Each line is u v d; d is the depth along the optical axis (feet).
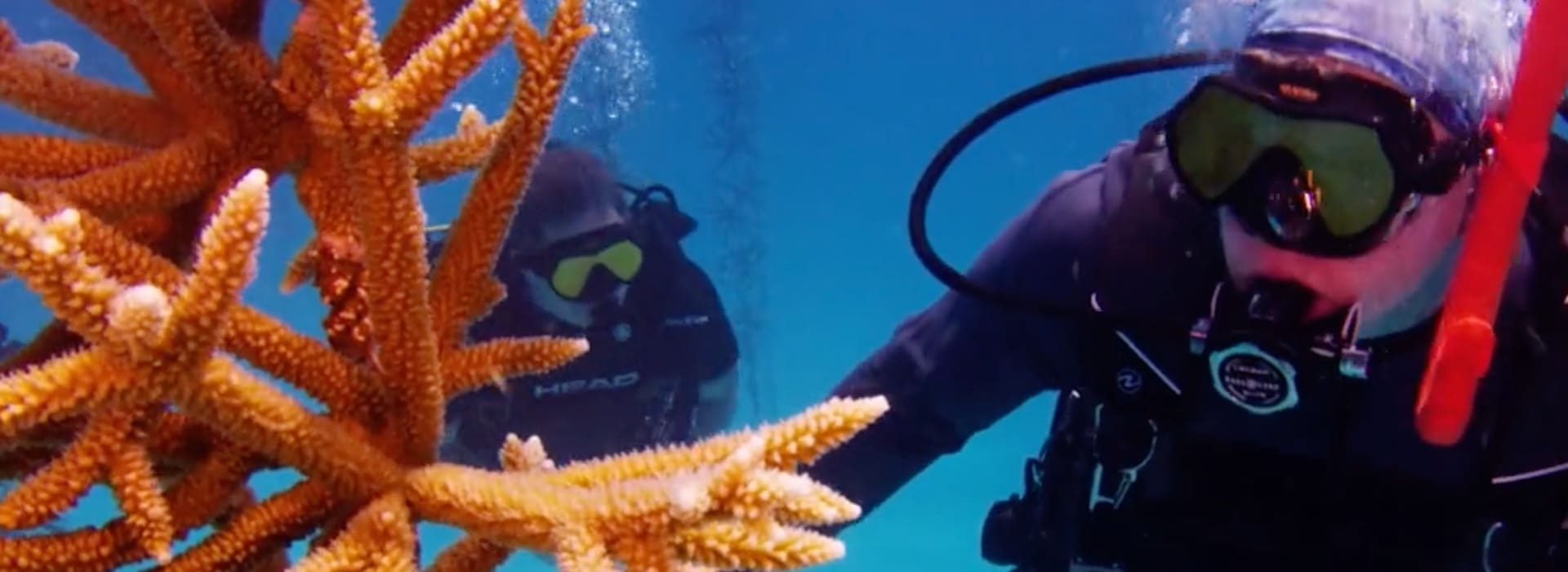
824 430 2.13
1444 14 2.94
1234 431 3.43
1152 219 3.42
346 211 2.31
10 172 2.34
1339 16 2.99
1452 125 2.89
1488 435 3.26
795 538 2.00
